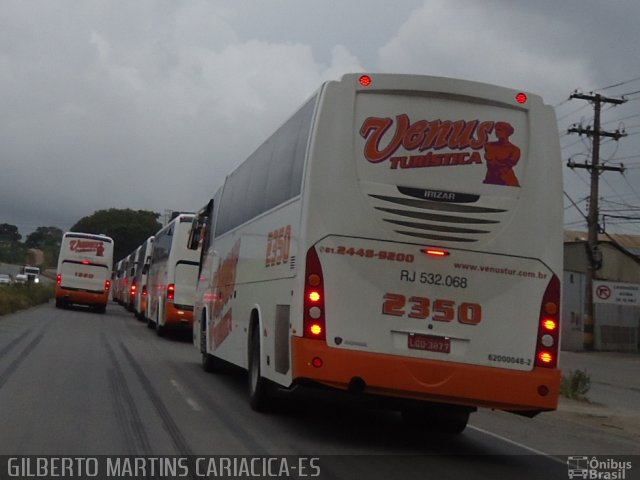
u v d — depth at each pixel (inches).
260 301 450.0
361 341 352.8
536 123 368.5
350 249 355.9
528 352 359.3
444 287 357.4
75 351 746.2
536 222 363.9
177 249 1013.8
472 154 363.3
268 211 450.6
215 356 620.7
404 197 358.0
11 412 406.0
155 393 505.0
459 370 352.2
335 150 359.6
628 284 1406.3
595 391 863.1
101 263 1614.2
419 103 363.9
